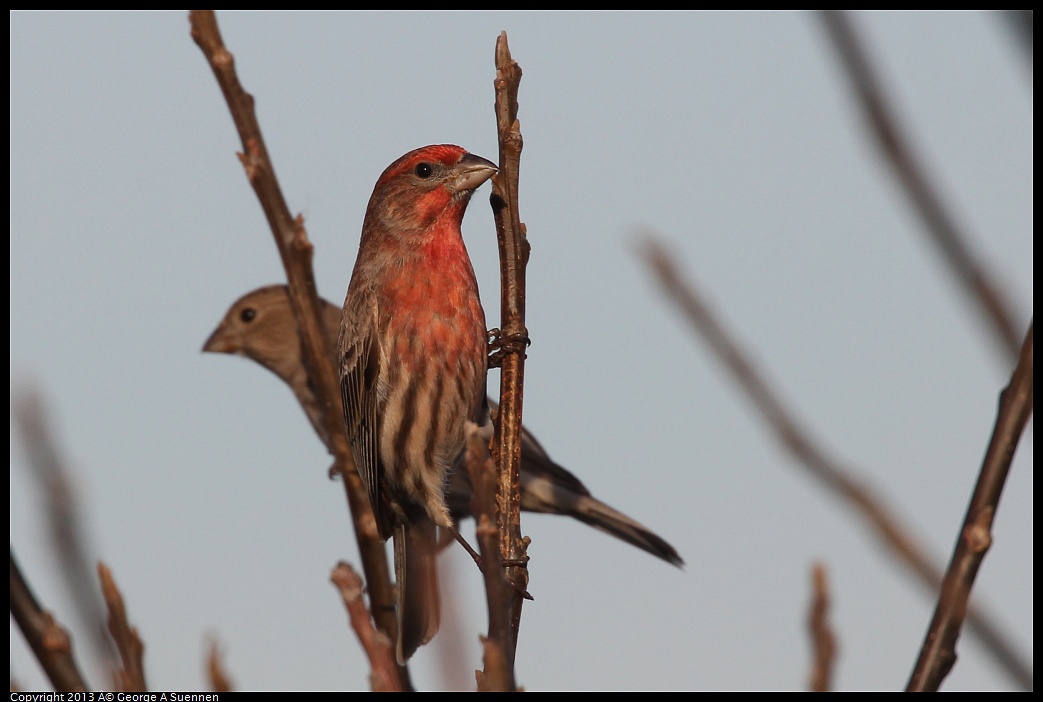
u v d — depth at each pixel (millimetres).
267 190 7941
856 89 2482
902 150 2453
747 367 2855
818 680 3172
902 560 2615
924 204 2455
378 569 9148
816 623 3219
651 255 2949
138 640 3869
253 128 7938
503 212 7344
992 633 2730
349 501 9109
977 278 2449
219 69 7809
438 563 3434
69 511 3670
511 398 7160
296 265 8039
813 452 2758
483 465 4094
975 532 4148
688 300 2914
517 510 6891
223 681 3789
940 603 4312
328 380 8422
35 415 3652
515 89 7375
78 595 3711
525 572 6684
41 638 4883
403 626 10227
